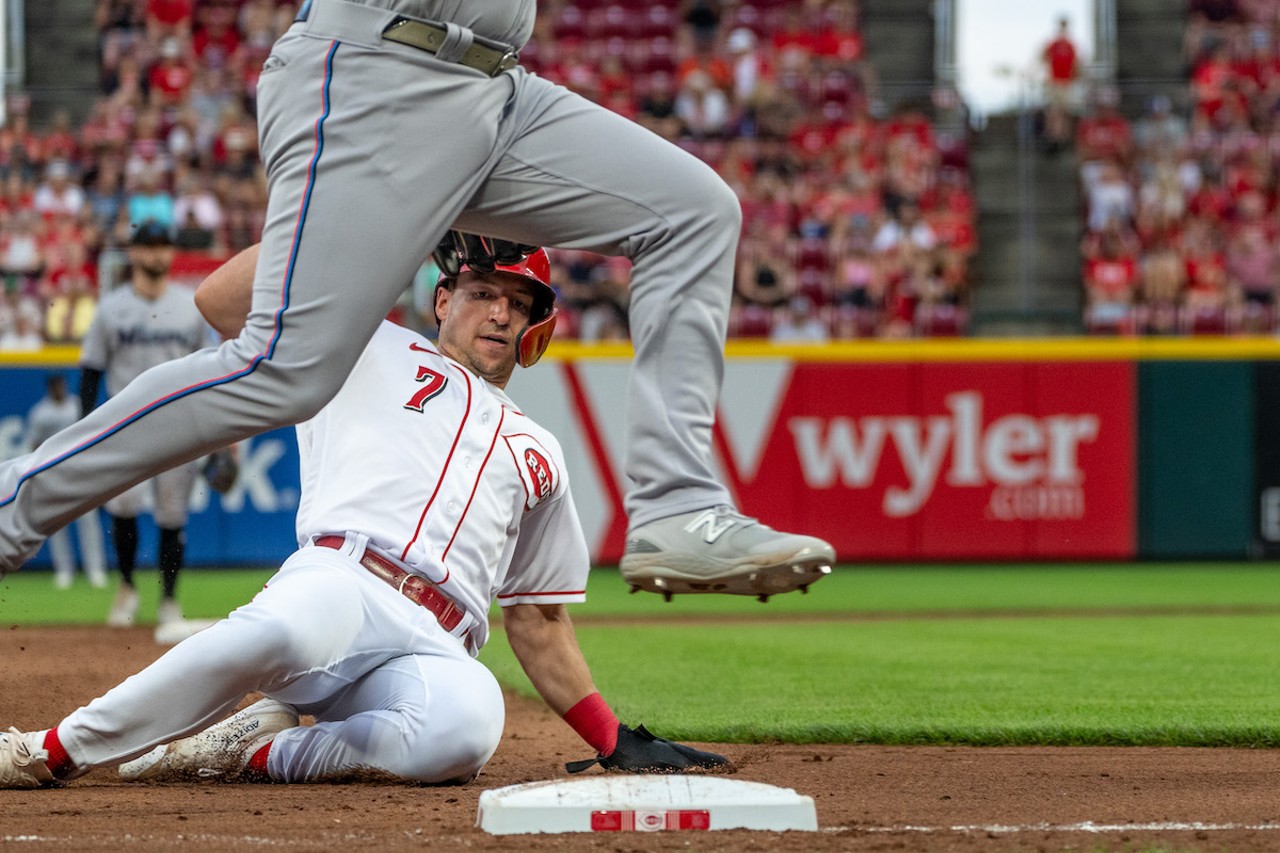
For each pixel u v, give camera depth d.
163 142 63.66
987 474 53.19
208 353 11.53
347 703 14.11
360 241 11.32
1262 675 24.80
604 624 36.91
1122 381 53.00
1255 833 11.39
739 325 59.72
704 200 12.03
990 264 66.88
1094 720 18.64
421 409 14.07
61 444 11.40
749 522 11.89
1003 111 69.44
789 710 20.03
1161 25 75.00
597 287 58.31
